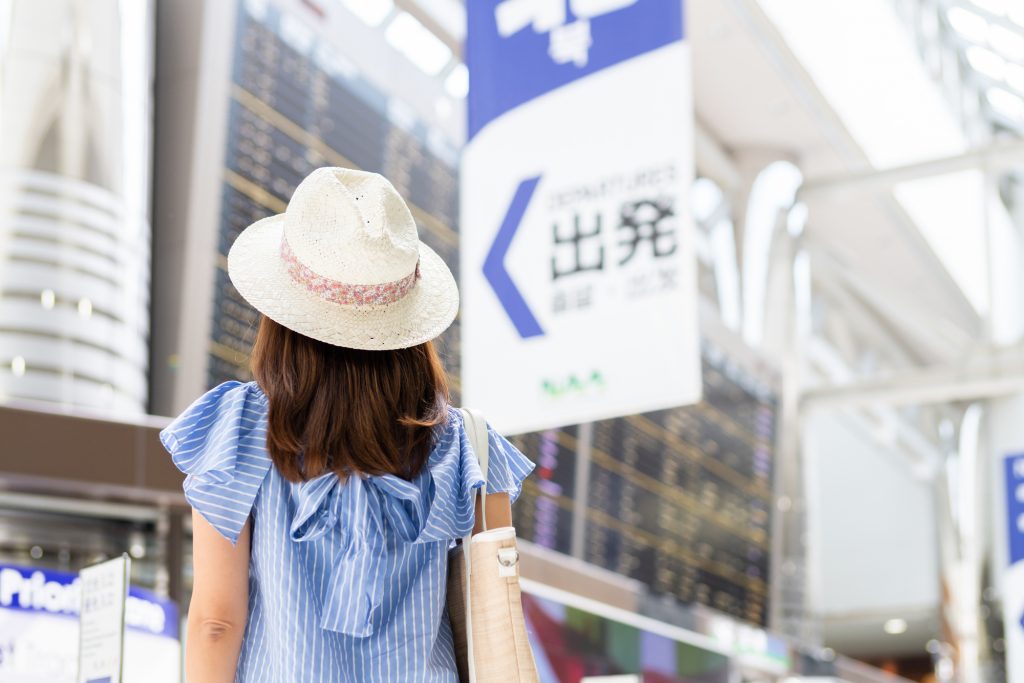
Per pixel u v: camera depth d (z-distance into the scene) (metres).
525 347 5.05
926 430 26.30
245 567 1.35
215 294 10.84
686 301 4.72
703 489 19.81
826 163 20.77
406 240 1.41
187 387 10.57
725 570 20.11
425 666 1.34
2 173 8.91
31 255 8.75
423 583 1.37
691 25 17.30
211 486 1.32
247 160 11.31
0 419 6.16
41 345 8.57
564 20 5.11
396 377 1.40
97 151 9.27
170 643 6.65
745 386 20.84
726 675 13.71
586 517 17.00
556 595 10.70
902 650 29.05
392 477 1.36
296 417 1.35
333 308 1.38
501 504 1.53
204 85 10.91
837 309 23.95
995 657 25.66
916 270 22.58
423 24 13.48
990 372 19.97
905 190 20.52
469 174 5.27
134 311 9.31
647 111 4.88
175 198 10.81
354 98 12.70
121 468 6.50
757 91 18.91
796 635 20.69
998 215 20.89
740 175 20.53
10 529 6.52
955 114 18.89
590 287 4.93
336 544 1.33
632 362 4.81
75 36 9.37
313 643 1.30
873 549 27.31
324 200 1.39
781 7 16.67
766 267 20.81
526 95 5.18
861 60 17.70
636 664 11.79
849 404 20.94
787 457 20.92
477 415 1.52
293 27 11.93
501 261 5.16
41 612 6.30
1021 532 12.91
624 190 4.89
